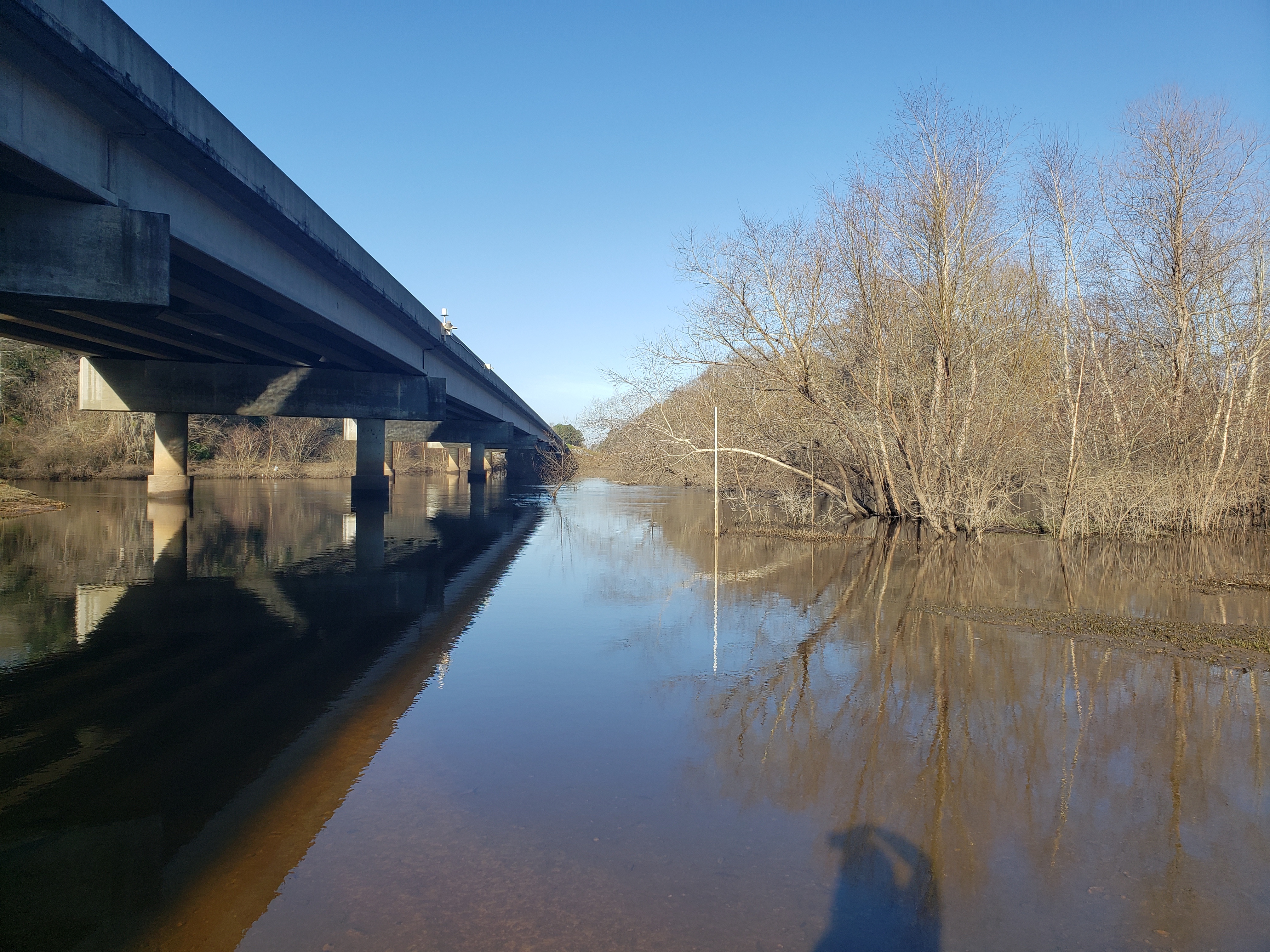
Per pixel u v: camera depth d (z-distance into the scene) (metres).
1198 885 4.54
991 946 3.95
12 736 6.95
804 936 4.01
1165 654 9.43
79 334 25.17
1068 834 5.12
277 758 6.44
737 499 30.97
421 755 6.45
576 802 5.56
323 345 28.19
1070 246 22.59
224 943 3.98
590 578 15.51
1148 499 22.19
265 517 27.62
